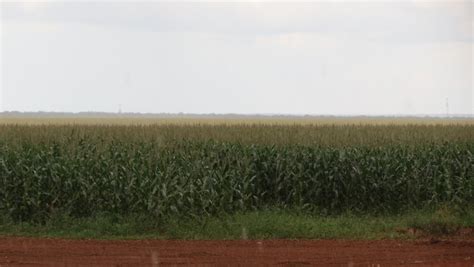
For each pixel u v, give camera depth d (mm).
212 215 22984
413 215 24250
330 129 31031
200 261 15711
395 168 25375
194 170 23688
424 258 16375
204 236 20250
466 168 25797
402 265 15398
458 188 25438
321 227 21234
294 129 30766
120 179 22984
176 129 30766
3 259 15828
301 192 25234
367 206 25266
